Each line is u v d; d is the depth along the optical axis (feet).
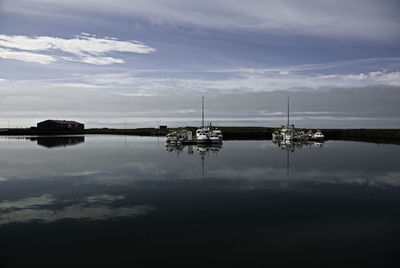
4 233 49.37
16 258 40.37
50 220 56.44
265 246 44.62
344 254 41.91
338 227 53.11
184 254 41.81
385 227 53.11
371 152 198.18
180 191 82.53
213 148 231.50
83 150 212.23
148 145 263.08
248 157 168.04
